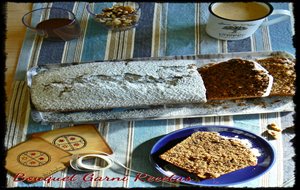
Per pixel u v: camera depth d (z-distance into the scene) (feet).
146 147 3.13
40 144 3.13
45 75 3.45
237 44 4.05
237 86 3.47
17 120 3.33
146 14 4.44
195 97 3.32
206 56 3.79
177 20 4.37
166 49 4.02
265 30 4.20
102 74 3.41
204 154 2.98
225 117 3.34
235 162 2.94
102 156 3.02
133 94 3.33
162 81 3.39
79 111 3.36
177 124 3.29
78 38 4.17
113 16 4.18
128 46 4.07
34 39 4.13
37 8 4.57
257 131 3.23
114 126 3.28
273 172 2.92
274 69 3.64
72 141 3.15
